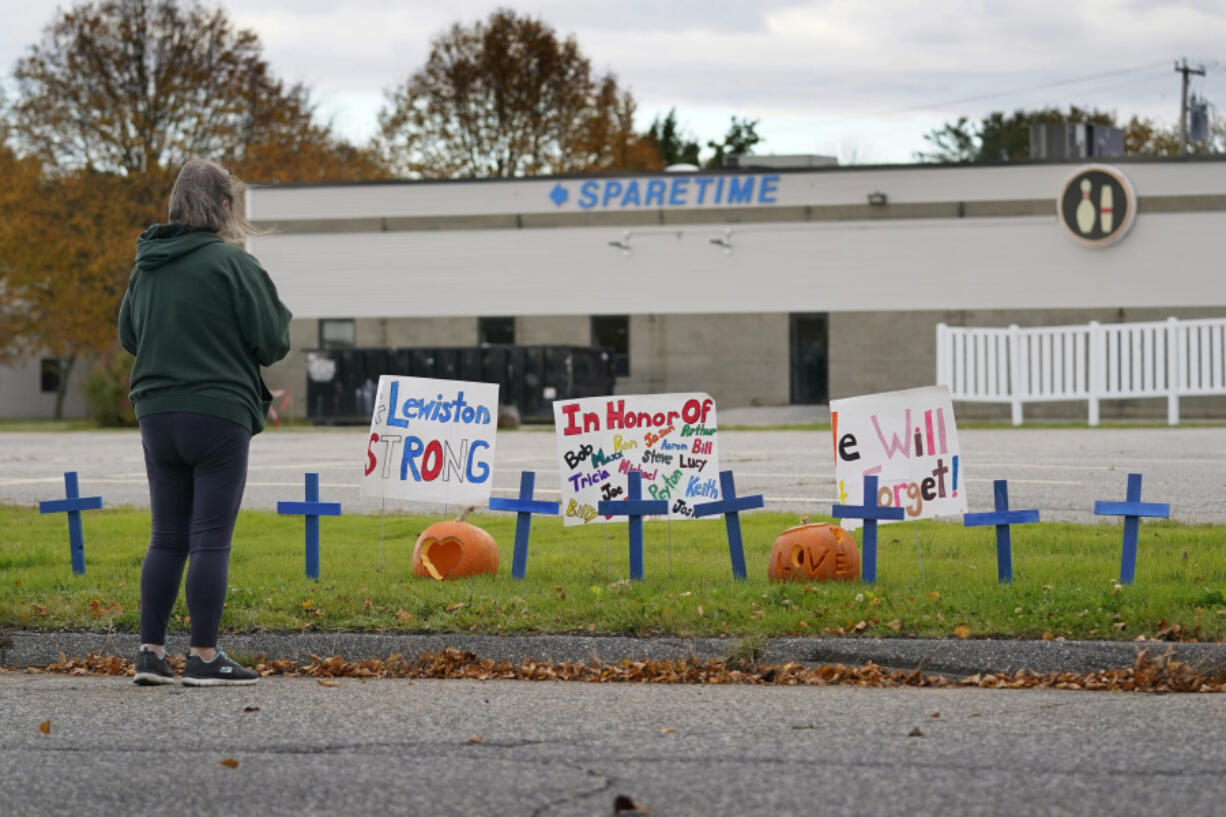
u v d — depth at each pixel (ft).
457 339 131.64
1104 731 17.20
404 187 132.26
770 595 24.67
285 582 27.32
